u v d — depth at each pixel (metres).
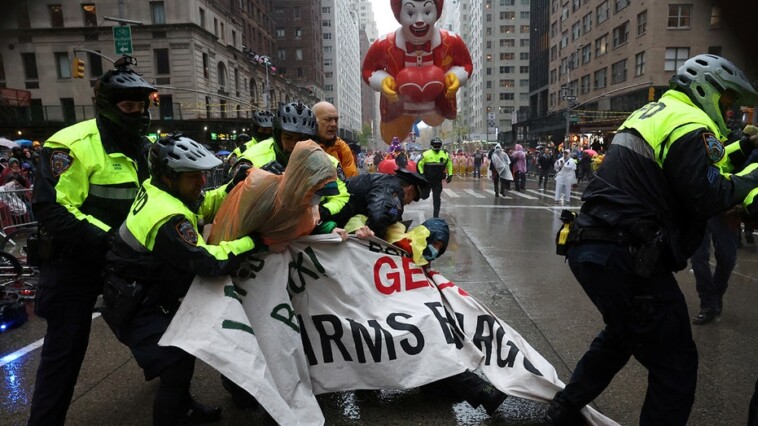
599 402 2.90
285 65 84.12
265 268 2.56
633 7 34.94
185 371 2.29
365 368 2.77
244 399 2.93
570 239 2.36
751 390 3.03
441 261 6.75
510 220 10.84
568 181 14.21
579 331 4.03
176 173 2.22
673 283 2.20
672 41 31.80
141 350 2.27
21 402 3.05
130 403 3.03
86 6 38.94
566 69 51.03
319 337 2.76
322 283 2.77
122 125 2.53
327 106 3.71
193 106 38.78
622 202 2.15
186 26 38.03
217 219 2.50
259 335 2.52
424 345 2.78
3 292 4.99
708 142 2.01
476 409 2.88
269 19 66.56
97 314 4.75
